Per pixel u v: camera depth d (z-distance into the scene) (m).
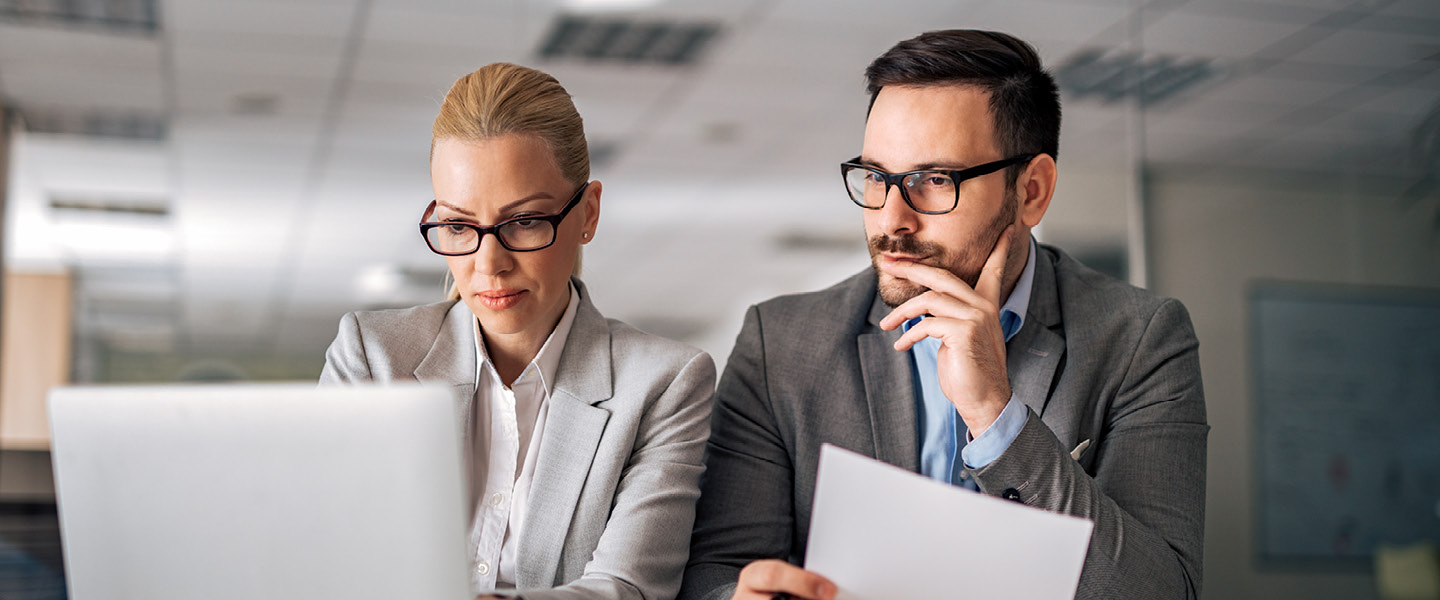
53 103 5.48
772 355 1.52
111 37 4.82
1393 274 5.56
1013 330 1.47
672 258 8.58
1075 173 5.54
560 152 1.27
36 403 6.74
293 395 0.85
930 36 1.38
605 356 1.39
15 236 6.65
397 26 4.81
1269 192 5.62
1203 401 1.45
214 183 6.57
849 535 1.02
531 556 1.29
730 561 1.42
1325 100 5.34
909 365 1.47
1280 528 5.36
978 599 0.97
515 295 1.26
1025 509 0.96
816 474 1.46
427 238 1.30
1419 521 5.46
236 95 5.48
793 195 7.23
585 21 4.82
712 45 5.05
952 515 0.97
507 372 1.39
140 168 6.27
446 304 1.45
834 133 6.24
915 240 1.34
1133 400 1.42
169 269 7.63
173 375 8.42
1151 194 5.57
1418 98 5.23
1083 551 0.94
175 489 0.88
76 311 7.10
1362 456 5.48
